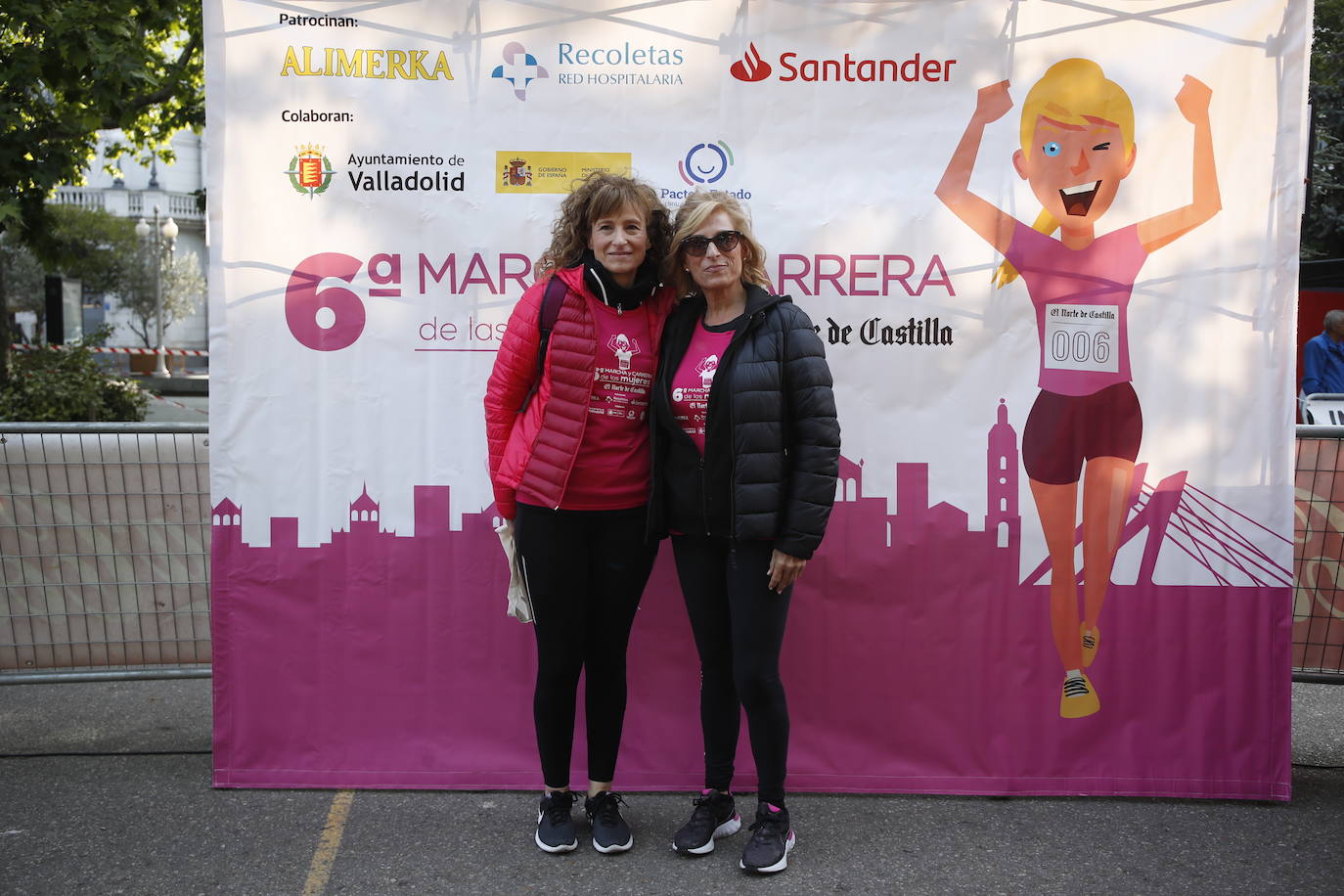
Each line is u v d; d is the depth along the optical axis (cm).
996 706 366
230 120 356
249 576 365
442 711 368
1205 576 363
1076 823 342
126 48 848
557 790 321
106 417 1259
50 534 406
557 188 359
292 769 368
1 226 816
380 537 366
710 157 358
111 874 303
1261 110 354
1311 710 458
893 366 362
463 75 357
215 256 358
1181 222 358
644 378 304
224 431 362
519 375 306
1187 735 364
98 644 411
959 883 299
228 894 292
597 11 355
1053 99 356
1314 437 395
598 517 304
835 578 365
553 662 311
